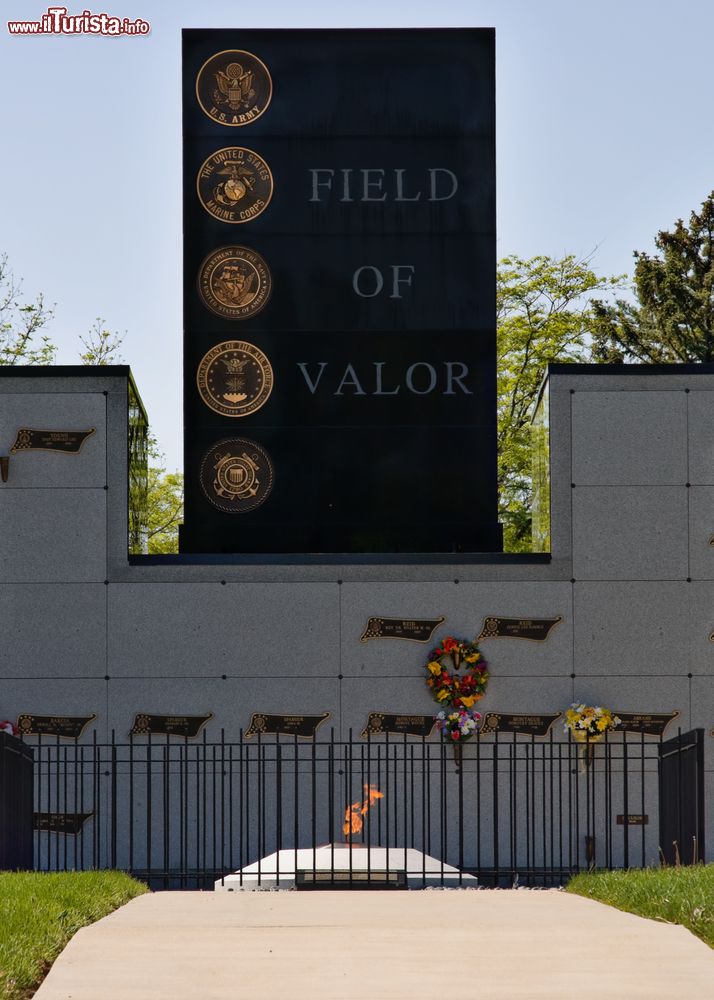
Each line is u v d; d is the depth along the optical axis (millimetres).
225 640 19672
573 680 19656
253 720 19578
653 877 12836
